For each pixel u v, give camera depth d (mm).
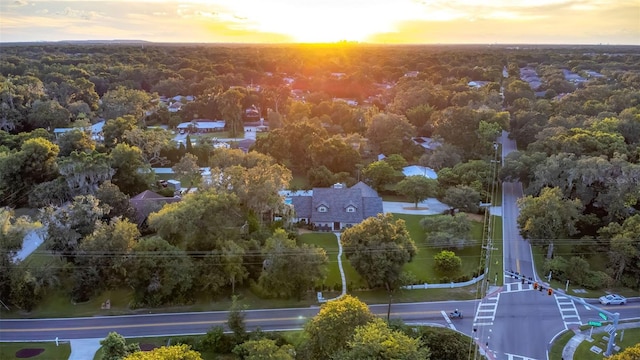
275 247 54938
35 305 52562
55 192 70438
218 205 58188
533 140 110875
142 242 53844
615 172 73188
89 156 74500
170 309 53469
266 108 153625
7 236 51656
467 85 176000
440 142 107875
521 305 55875
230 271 54594
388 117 110938
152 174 83500
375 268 55438
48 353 45281
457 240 67938
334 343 38656
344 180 90188
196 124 136000
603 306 56000
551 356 46656
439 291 58656
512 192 91812
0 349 45688
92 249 53000
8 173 75375
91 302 53969
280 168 69750
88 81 156000
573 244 66562
